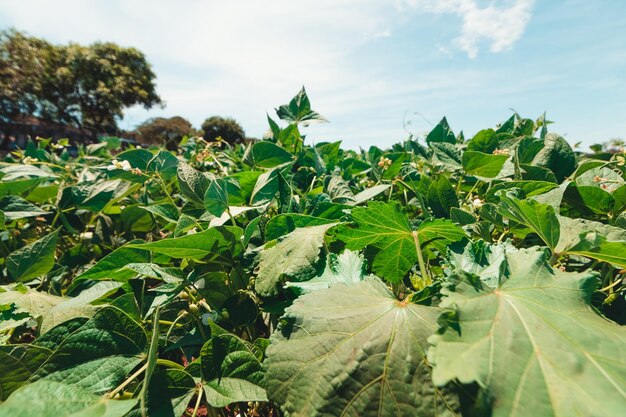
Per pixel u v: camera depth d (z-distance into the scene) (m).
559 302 0.76
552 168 2.19
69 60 48.88
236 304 1.28
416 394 0.70
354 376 0.75
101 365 0.89
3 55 44.28
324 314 0.87
